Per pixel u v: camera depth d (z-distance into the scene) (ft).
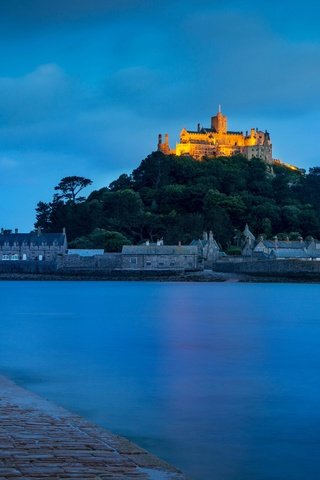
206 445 91.91
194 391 129.59
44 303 421.59
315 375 150.51
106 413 109.81
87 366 162.20
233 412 111.34
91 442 79.56
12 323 289.94
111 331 253.44
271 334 243.40
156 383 138.72
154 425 102.06
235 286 635.25
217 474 80.02
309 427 101.76
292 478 78.89
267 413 110.73
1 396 110.52
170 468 70.74
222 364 167.53
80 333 244.63
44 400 107.76
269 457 86.58
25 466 67.82
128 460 72.59
